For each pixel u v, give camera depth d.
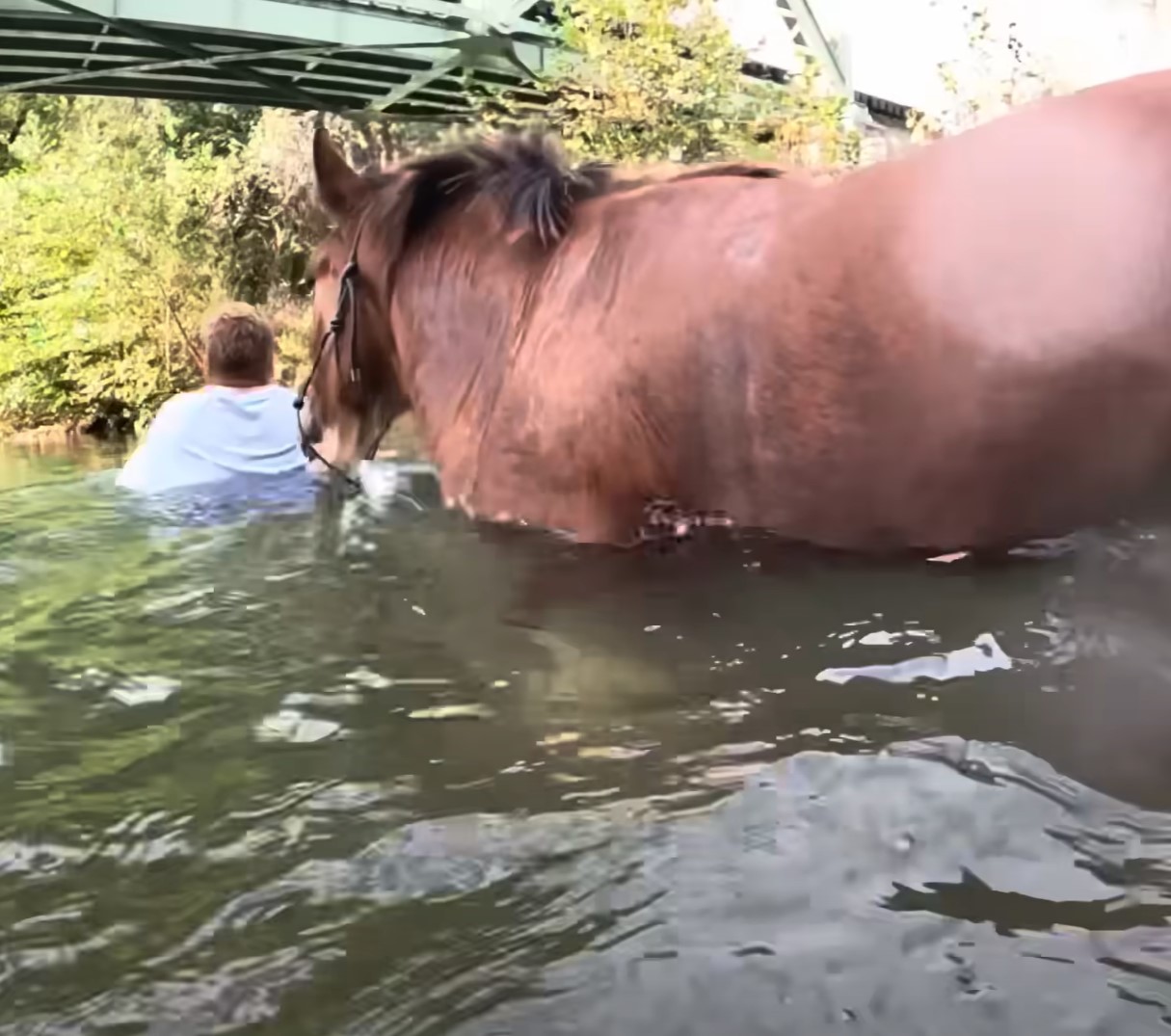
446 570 2.91
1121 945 1.22
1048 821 1.47
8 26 12.20
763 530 2.64
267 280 14.36
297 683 2.21
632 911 1.35
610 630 2.37
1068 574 2.34
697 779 1.68
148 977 1.29
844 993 1.17
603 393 2.81
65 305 13.67
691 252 2.72
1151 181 2.10
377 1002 1.22
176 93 14.55
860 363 2.37
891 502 2.43
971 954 1.22
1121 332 2.11
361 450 4.12
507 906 1.39
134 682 2.26
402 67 13.55
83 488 4.55
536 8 13.04
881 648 2.13
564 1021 1.16
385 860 1.52
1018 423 2.23
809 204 2.56
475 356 3.30
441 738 1.91
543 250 3.17
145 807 1.72
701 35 9.98
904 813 1.52
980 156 2.30
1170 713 1.76
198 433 4.40
